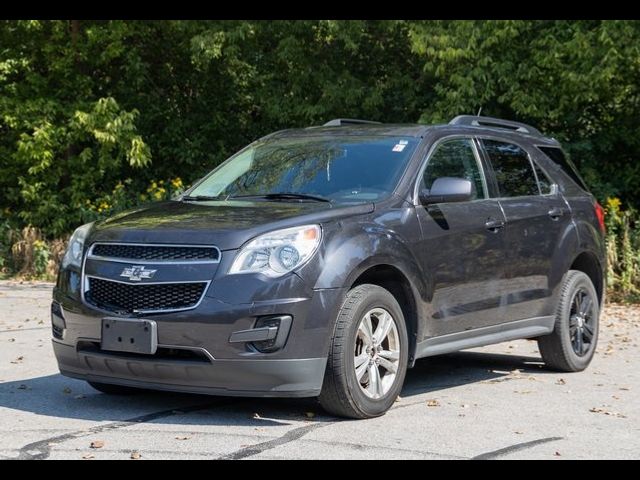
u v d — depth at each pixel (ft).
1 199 67.62
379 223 22.66
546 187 29.40
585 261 30.94
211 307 20.33
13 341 34.09
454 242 24.56
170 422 21.36
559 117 61.87
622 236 53.93
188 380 20.77
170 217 22.47
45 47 65.05
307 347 20.66
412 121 67.05
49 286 54.08
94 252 22.29
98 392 25.09
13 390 25.23
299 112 64.23
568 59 58.44
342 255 21.38
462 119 27.61
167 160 69.62
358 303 21.48
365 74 68.33
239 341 20.25
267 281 20.44
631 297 51.75
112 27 65.00
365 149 25.39
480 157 27.04
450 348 24.70
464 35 58.70
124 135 62.64
